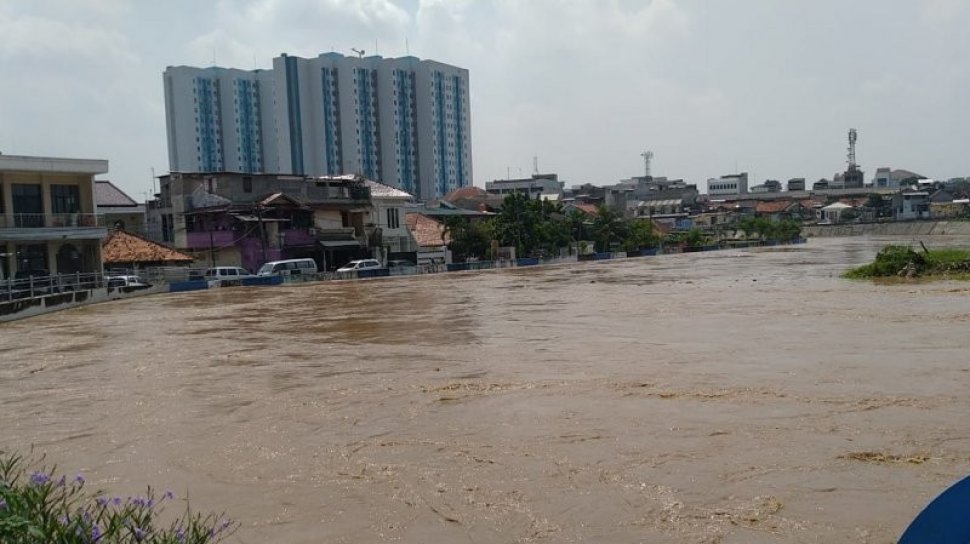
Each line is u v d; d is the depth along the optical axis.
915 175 178.88
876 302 26.48
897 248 40.97
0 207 40.53
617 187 171.88
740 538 6.74
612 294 34.34
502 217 71.69
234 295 41.59
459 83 119.38
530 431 10.58
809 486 7.98
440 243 67.38
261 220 53.31
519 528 7.15
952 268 37.19
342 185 62.19
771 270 49.50
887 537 6.67
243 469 9.35
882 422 10.44
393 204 65.12
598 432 10.38
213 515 7.67
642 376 14.23
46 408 13.45
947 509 3.40
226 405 13.15
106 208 58.59
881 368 14.29
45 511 4.66
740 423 10.59
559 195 126.69
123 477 9.19
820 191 155.50
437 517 7.50
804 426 10.33
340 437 10.69
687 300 29.92
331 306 32.94
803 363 15.05
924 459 8.79
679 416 11.09
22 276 40.62
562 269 61.00
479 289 40.72
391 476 8.84
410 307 31.12
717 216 129.62
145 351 20.58
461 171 120.62
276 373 16.20
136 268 48.34
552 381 14.08
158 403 13.55
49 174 42.44
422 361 17.05
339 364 17.09
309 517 7.61
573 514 7.45
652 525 7.11
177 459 9.91
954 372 13.74
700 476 8.41
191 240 54.31
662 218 130.62
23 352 21.17
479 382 14.26
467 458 9.44
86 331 26.23
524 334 21.17
